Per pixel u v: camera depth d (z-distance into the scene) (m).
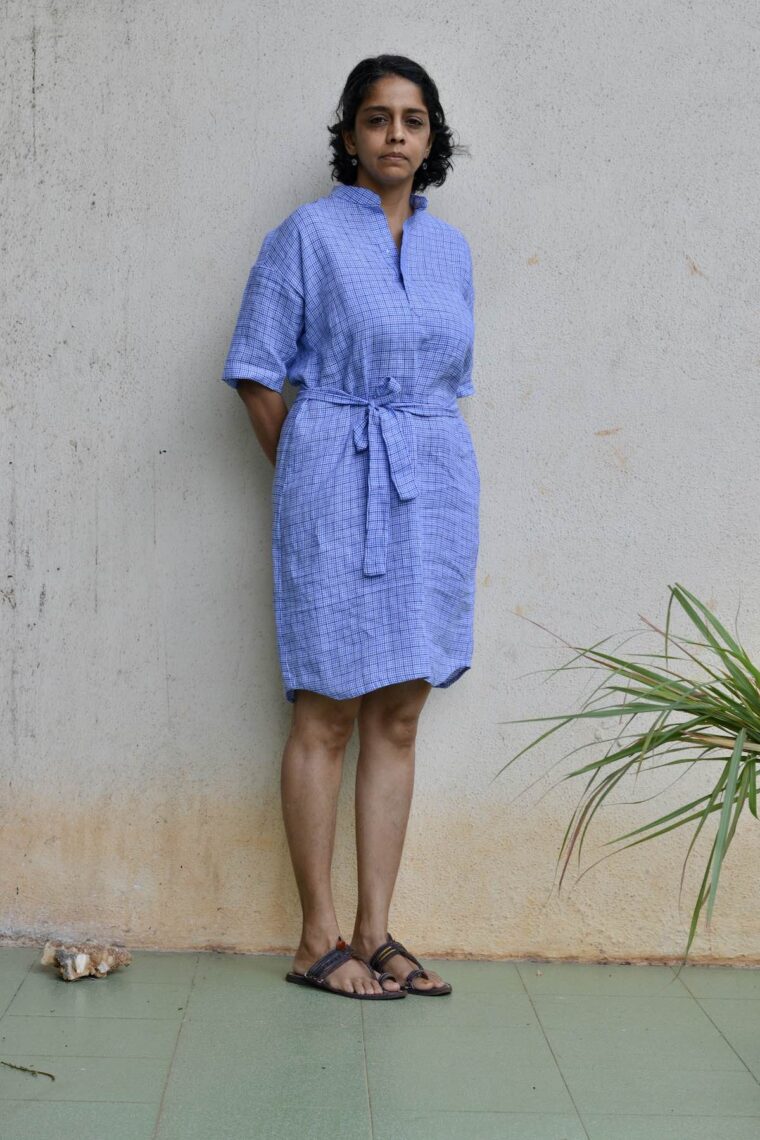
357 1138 1.96
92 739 2.83
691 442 2.84
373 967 2.67
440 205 2.80
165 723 2.83
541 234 2.81
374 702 2.70
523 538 2.84
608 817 2.86
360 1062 2.25
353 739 2.86
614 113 2.80
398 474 2.52
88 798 2.83
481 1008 2.54
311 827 2.65
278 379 2.60
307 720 2.66
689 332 2.82
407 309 2.54
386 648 2.54
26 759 2.83
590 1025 2.46
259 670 2.83
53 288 2.80
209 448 2.82
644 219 2.81
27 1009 2.46
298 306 2.58
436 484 2.58
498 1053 2.30
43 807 2.83
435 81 2.79
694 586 2.85
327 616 2.55
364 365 2.55
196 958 2.81
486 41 2.79
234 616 2.83
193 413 2.82
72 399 2.81
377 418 2.54
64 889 2.84
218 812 2.84
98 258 2.80
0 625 2.83
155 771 2.84
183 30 2.78
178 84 2.78
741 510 2.84
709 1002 2.60
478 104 2.79
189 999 2.54
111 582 2.82
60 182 2.79
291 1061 2.24
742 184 2.81
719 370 2.83
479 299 2.81
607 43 2.79
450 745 2.85
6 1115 2.00
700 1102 2.11
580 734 2.85
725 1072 2.24
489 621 2.84
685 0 2.79
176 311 2.80
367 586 2.54
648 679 2.15
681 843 2.86
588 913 2.86
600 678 2.85
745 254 2.82
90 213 2.79
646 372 2.83
